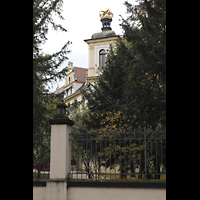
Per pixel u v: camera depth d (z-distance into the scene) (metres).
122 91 11.20
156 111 8.20
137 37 7.81
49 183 7.62
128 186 7.26
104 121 10.67
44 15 9.66
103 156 9.48
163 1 7.39
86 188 7.46
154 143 8.35
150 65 7.49
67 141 7.84
